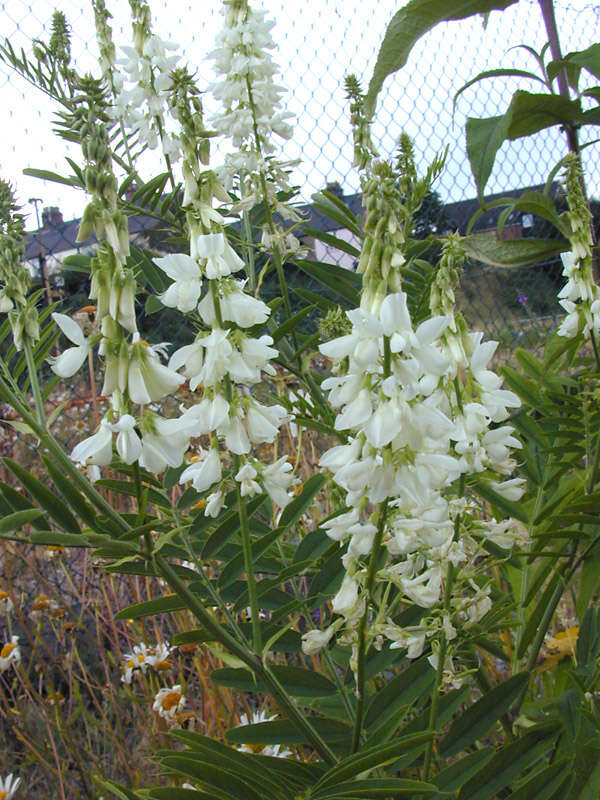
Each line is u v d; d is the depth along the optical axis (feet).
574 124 1.00
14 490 0.63
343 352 0.55
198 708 1.46
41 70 1.14
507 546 0.75
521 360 1.16
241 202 1.07
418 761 0.86
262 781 0.65
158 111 1.05
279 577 0.75
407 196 1.09
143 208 1.12
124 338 0.57
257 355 0.64
